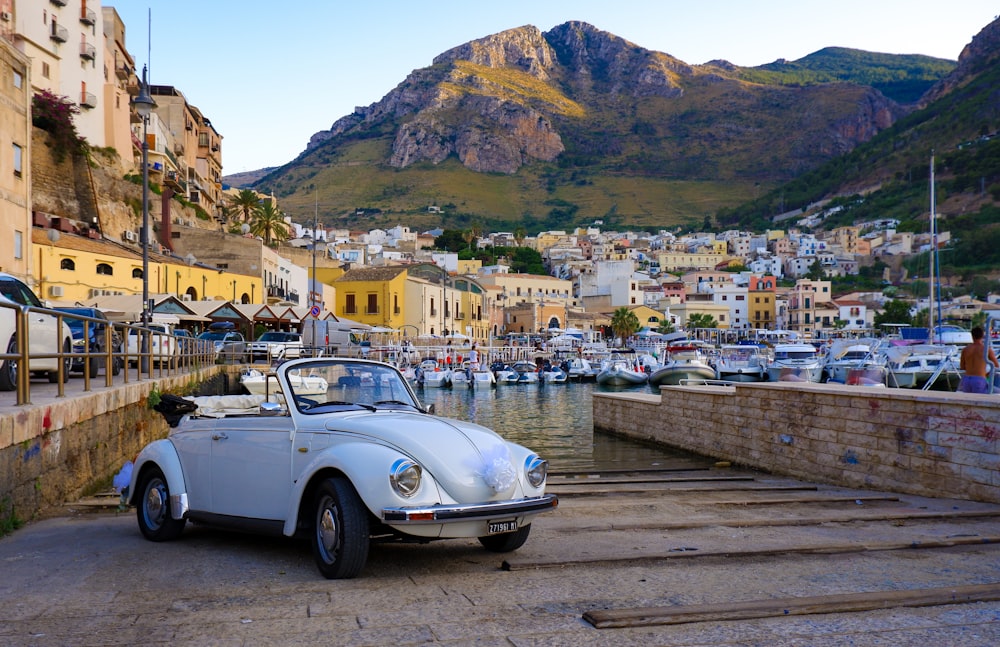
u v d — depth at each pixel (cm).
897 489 1262
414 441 636
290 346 4369
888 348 5188
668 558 694
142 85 2623
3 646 471
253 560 703
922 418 1216
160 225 6581
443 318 9794
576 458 2105
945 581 625
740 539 800
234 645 473
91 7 6500
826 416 1457
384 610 543
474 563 681
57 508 998
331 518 636
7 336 1253
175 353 2406
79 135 6122
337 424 669
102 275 4603
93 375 1702
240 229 8544
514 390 6228
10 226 3178
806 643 473
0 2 5294
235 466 730
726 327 16250
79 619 525
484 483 631
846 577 636
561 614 532
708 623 512
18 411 884
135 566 682
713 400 1969
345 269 10038
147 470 821
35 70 5622
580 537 810
